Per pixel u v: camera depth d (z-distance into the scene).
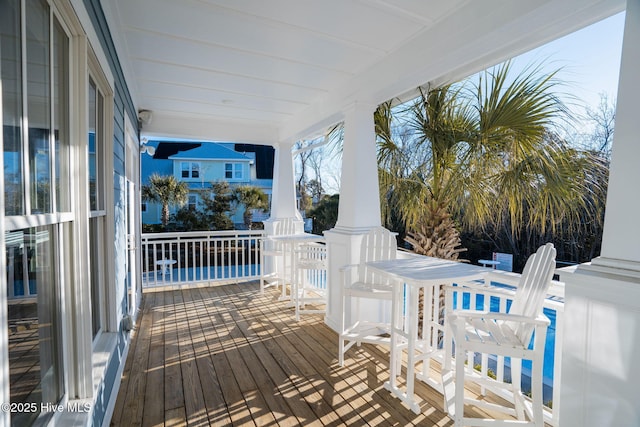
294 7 2.26
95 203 2.16
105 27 2.11
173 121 5.00
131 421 2.13
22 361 1.09
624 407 1.38
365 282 3.06
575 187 2.76
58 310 1.38
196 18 2.40
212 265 11.26
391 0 2.17
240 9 2.29
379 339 2.76
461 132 3.36
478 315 1.80
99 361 1.93
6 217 0.93
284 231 5.70
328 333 3.58
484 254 4.15
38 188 1.18
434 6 2.23
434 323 2.67
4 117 0.94
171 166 12.99
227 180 13.30
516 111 2.91
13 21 0.99
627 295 1.36
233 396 2.40
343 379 2.63
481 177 3.20
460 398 1.83
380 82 3.03
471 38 2.16
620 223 1.42
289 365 2.86
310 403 2.32
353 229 3.40
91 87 2.05
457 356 1.83
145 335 3.51
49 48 1.25
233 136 5.40
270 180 13.98
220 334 3.54
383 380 2.62
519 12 1.87
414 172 3.75
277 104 4.39
